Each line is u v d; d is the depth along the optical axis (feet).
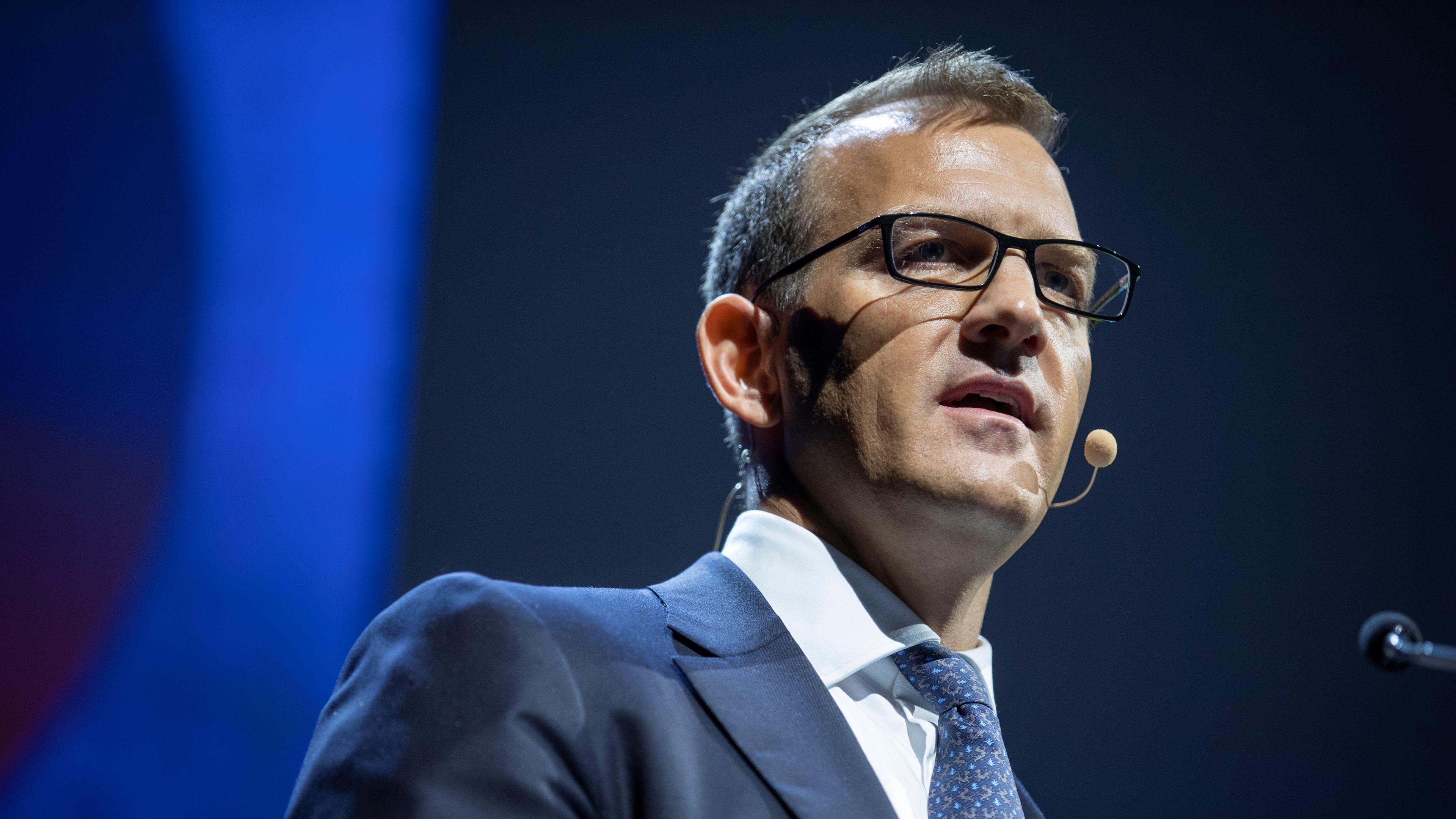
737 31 24.47
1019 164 8.13
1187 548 22.44
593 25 24.59
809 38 24.34
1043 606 22.08
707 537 22.74
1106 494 22.65
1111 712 21.65
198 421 23.58
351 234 24.06
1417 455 22.84
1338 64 24.06
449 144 24.25
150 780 22.36
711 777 6.03
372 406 23.57
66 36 24.71
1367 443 22.89
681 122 24.23
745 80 24.30
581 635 6.36
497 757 5.76
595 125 24.26
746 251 8.70
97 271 24.11
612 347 23.53
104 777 22.31
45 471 23.35
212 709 22.65
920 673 7.22
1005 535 7.32
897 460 7.20
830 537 7.75
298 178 24.25
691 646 6.79
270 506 23.22
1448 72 23.90
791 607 7.32
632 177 24.08
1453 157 23.68
